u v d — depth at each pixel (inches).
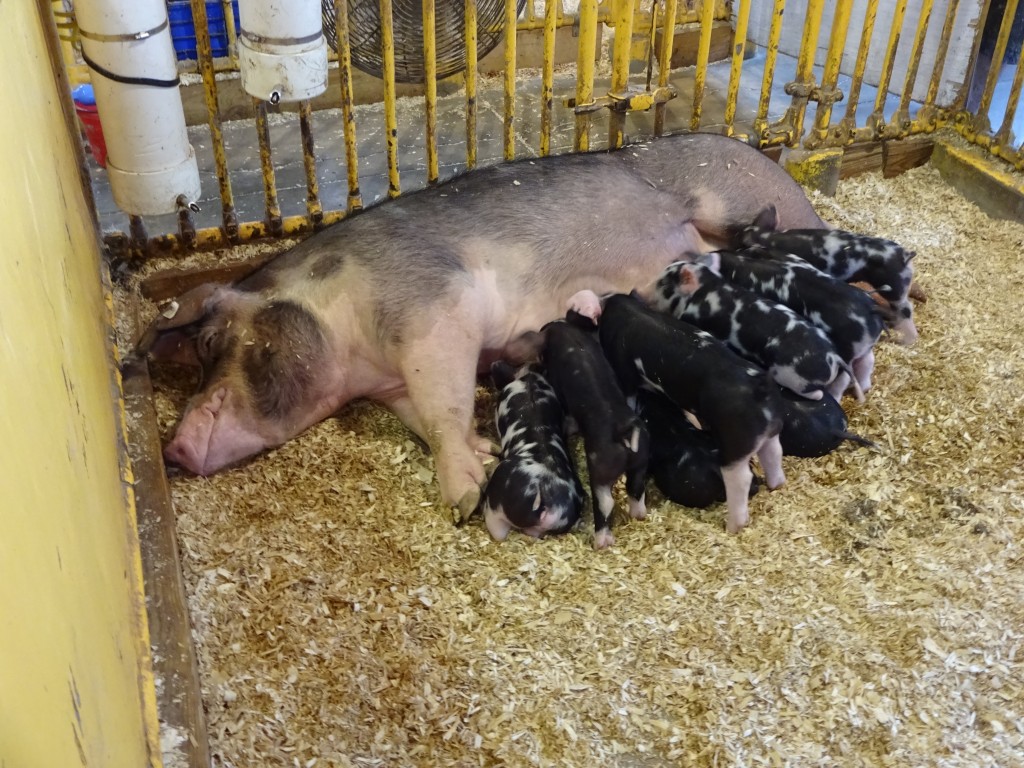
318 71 153.0
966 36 224.1
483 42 198.2
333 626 112.6
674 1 178.2
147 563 109.6
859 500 131.6
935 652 108.7
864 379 149.1
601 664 109.2
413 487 135.6
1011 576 118.6
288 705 102.9
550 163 159.6
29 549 47.5
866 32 201.8
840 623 113.1
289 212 188.5
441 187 152.9
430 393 136.0
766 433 119.3
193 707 94.0
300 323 138.6
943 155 221.1
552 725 102.6
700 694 105.6
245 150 213.8
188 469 134.0
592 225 156.3
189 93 221.8
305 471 137.6
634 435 121.9
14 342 54.4
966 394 150.4
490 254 147.4
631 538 126.6
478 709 103.9
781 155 211.3
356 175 173.2
